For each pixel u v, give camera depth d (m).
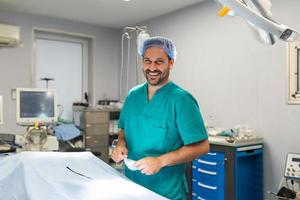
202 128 1.30
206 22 3.48
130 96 1.53
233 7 0.82
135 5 3.68
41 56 4.32
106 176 1.26
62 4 3.64
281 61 2.78
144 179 1.37
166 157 1.18
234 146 2.57
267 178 2.88
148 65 1.33
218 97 3.36
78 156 1.48
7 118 3.84
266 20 0.83
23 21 3.99
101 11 3.93
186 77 3.76
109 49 4.81
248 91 3.06
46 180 1.16
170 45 1.34
